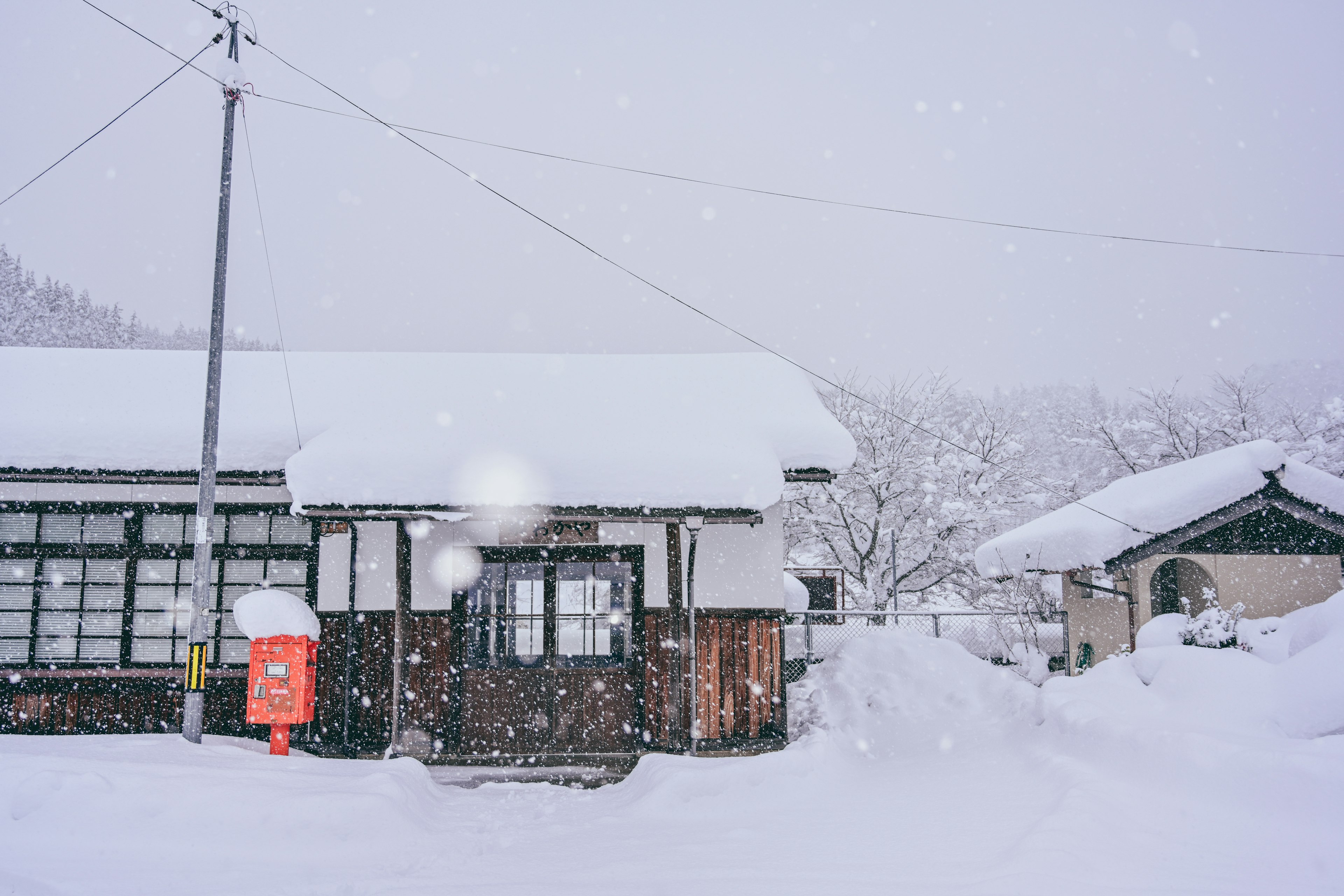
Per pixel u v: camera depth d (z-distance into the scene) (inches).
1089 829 188.5
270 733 400.8
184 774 239.9
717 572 411.8
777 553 414.0
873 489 1021.2
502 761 388.8
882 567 1025.5
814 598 832.3
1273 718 272.7
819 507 1015.0
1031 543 559.8
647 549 410.9
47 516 411.2
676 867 186.5
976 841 196.4
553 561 412.8
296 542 413.7
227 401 444.1
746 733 401.4
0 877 170.2
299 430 416.2
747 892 160.2
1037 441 1256.8
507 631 407.5
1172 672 326.6
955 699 481.4
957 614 632.4
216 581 410.3
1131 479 592.1
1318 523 446.9
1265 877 157.8
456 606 404.5
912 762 358.0
